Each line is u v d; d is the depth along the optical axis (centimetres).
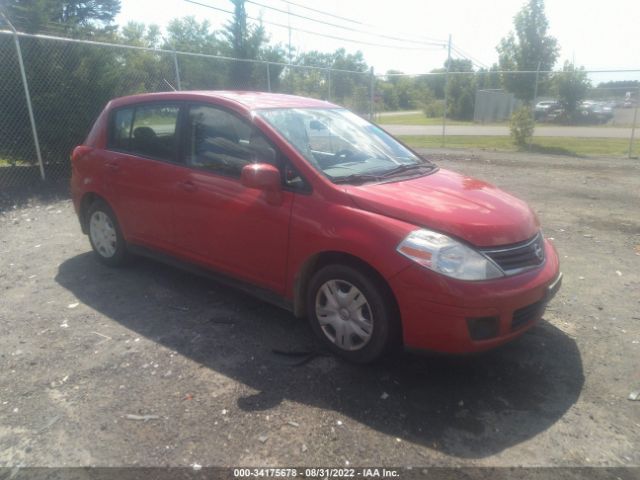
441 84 5991
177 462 258
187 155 424
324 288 351
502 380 334
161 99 451
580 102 2822
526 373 343
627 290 487
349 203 334
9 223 698
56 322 405
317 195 345
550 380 336
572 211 800
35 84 910
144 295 456
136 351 362
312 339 381
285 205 355
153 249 464
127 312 423
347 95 2105
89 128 985
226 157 397
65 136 955
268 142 372
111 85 997
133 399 307
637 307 449
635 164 1331
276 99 437
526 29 2219
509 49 2298
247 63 1736
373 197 331
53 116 936
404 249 306
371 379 331
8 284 482
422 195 345
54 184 920
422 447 271
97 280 489
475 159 1452
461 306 294
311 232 341
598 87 2789
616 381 335
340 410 300
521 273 319
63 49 942
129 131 477
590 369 349
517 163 1360
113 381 326
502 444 274
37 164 952
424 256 301
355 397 312
